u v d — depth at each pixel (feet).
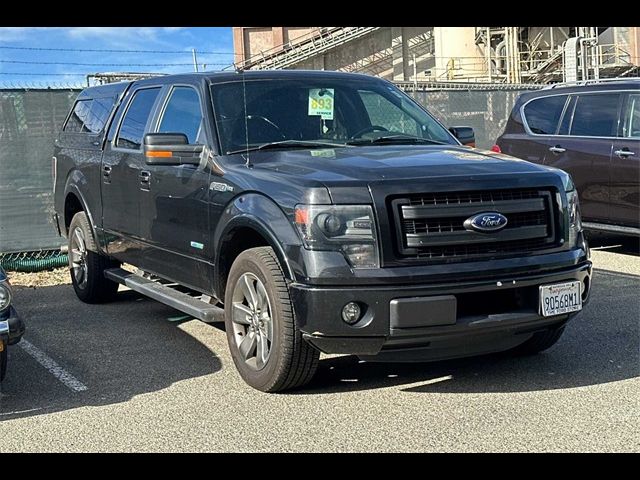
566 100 31.76
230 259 17.12
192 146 17.78
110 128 23.25
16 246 32.76
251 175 16.12
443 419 14.24
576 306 15.53
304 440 13.46
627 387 15.74
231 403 15.37
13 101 32.30
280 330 14.85
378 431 13.76
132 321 22.77
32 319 23.40
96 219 23.86
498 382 16.28
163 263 19.98
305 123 18.57
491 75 104.53
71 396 16.12
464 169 15.21
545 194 15.46
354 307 14.01
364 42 123.75
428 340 14.29
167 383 16.81
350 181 14.39
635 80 29.78
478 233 14.57
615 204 29.43
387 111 19.94
